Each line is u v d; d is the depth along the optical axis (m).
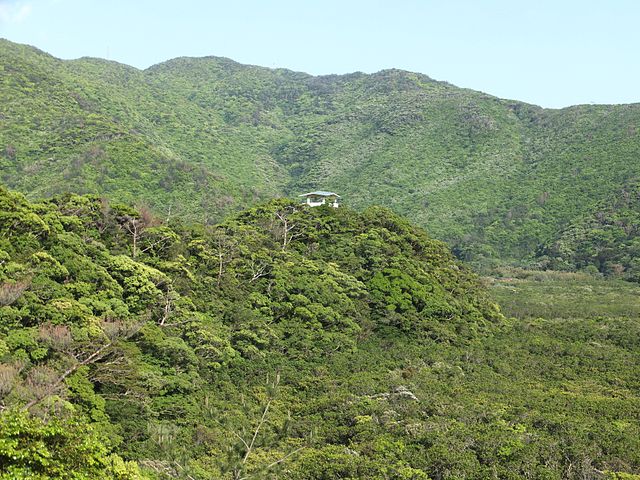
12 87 131.88
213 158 165.75
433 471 28.52
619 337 56.25
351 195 162.62
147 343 38.22
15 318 31.95
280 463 23.67
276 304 49.06
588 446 30.05
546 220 139.75
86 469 18.45
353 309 51.78
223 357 41.62
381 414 35.03
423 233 70.62
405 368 44.84
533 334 58.22
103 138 117.38
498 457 29.11
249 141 197.12
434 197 156.88
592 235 122.81
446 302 55.91
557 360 49.72
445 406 36.22
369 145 190.62
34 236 39.69
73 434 18.66
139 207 63.88
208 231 57.44
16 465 16.61
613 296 86.50
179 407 34.50
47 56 182.50
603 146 163.62
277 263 53.72
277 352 45.16
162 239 50.50
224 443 28.92
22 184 100.19
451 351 49.81
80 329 33.00
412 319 52.59
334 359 45.75
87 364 32.34
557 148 173.38
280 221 64.19
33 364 30.03
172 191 105.94
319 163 182.12
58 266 37.50
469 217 148.25
